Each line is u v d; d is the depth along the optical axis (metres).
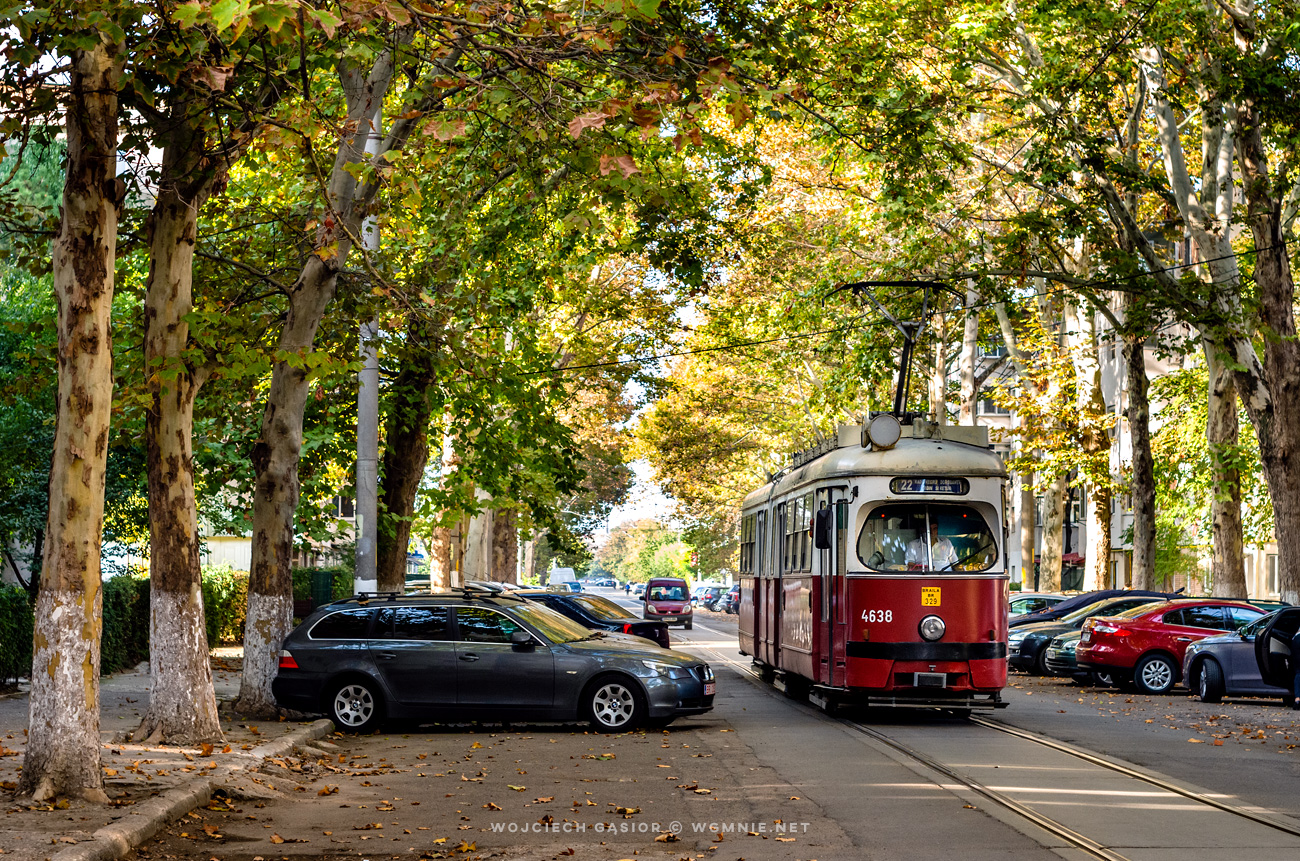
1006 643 17.95
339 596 43.12
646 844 9.47
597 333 37.62
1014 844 9.34
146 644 28.39
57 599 10.80
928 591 17.73
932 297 33.19
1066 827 9.98
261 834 10.12
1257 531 38.50
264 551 17.95
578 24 11.39
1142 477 32.66
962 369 39.50
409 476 26.84
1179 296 26.34
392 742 16.06
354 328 20.28
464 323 22.78
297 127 12.42
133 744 13.98
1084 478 38.59
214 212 19.98
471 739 16.27
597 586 168.25
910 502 18.03
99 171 11.02
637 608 77.56
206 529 40.69
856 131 23.61
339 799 11.71
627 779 12.64
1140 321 26.77
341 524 27.16
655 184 14.74
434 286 21.97
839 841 9.48
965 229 32.62
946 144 23.58
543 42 12.09
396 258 21.95
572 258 25.94
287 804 11.48
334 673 17.02
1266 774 13.07
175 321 14.47
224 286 19.47
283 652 17.31
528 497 28.58
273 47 12.56
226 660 28.81
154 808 10.28
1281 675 20.50
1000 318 39.44
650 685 16.81
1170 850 9.12
